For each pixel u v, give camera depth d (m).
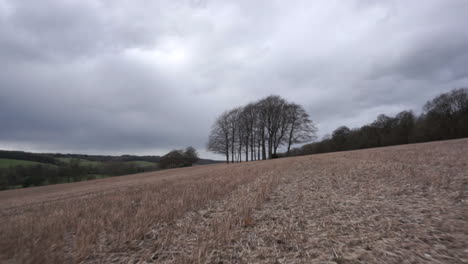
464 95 34.72
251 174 11.12
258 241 3.20
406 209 3.81
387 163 9.10
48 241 3.62
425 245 2.58
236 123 44.19
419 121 40.41
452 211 3.44
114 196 8.41
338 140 51.03
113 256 3.09
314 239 3.10
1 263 3.01
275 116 38.56
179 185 9.73
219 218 4.33
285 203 5.12
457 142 16.06
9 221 5.57
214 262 2.71
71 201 8.70
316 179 7.82
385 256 2.47
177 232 3.81
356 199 4.82
